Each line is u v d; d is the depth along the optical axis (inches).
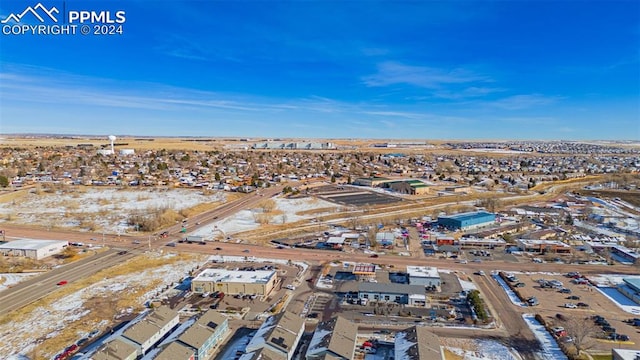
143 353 1760.6
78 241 3543.3
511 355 1812.3
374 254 3292.3
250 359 1614.2
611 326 2091.5
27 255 3080.7
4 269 2807.6
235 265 3006.9
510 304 2359.7
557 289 2578.7
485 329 2053.4
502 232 3944.4
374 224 4197.8
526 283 2684.5
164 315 1989.4
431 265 3053.6
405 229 4094.5
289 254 3289.9
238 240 3663.9
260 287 2459.4
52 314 2192.4
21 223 4094.5
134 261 3075.8
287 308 2298.2
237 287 2477.9
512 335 1995.6
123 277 2746.1
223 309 2276.1
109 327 2058.3
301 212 4753.9
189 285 2620.6
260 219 4306.1
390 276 2817.4
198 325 1878.7
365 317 2182.6
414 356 1604.3
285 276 2792.8
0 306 2279.8
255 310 2268.7
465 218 4143.7
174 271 2874.0
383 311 2234.3
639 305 2359.7
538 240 3570.4
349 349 1704.0
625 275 2871.6
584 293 2532.0
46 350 1830.7
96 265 2974.9
